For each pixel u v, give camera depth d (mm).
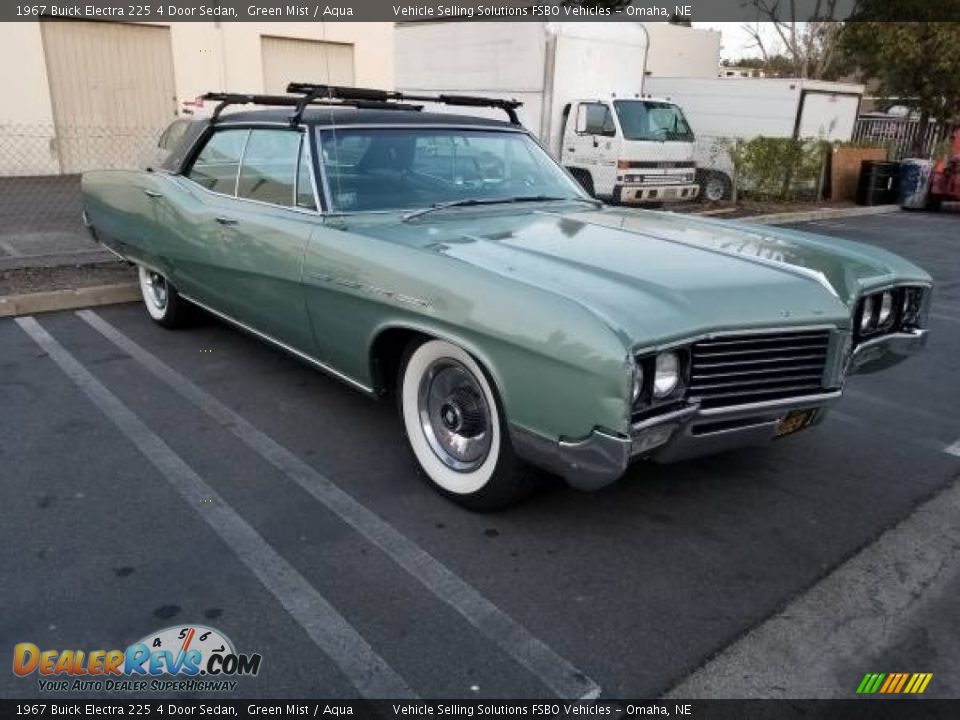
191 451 3836
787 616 2734
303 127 3961
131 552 2977
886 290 3549
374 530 3174
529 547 3090
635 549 3105
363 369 3613
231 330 5836
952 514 3469
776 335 2930
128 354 5250
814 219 14148
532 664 2461
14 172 15164
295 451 3861
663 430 2717
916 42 19156
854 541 3223
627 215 4199
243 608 2680
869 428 4445
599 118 12602
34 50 14906
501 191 4367
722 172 15750
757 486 3672
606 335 2533
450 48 14359
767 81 15734
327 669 2416
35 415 4219
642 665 2475
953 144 16656
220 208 4457
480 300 2887
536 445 2803
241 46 17281
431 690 2346
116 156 16281
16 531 3094
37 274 7035
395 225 3717
